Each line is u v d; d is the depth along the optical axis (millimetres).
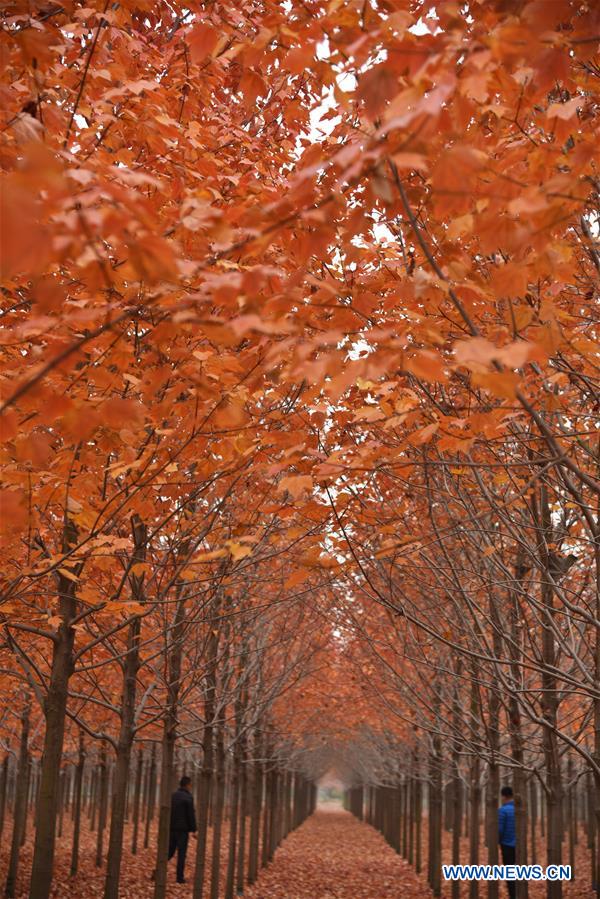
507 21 2459
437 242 3869
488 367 2523
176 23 5367
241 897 13398
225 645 8625
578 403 5258
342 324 3248
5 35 3260
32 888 4965
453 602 6305
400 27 2633
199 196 2910
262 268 2373
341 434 4520
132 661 7168
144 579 6062
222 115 4988
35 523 3816
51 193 1860
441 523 6391
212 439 3871
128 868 15039
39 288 2010
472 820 11531
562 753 7500
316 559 4074
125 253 2668
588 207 3777
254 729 12148
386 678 9156
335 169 3162
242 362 3500
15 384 2795
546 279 3883
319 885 15273
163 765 8336
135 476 4059
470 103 2604
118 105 4141
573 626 6227
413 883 15938
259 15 4613
